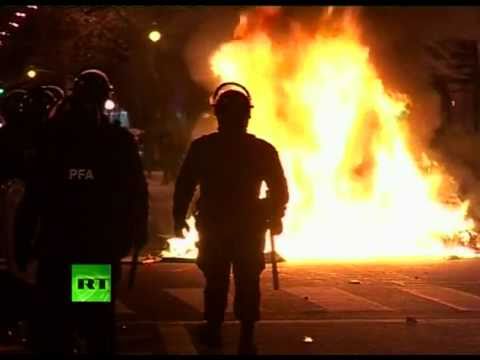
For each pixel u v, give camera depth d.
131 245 9.08
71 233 8.86
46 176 8.89
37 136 9.01
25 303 11.29
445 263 19.39
